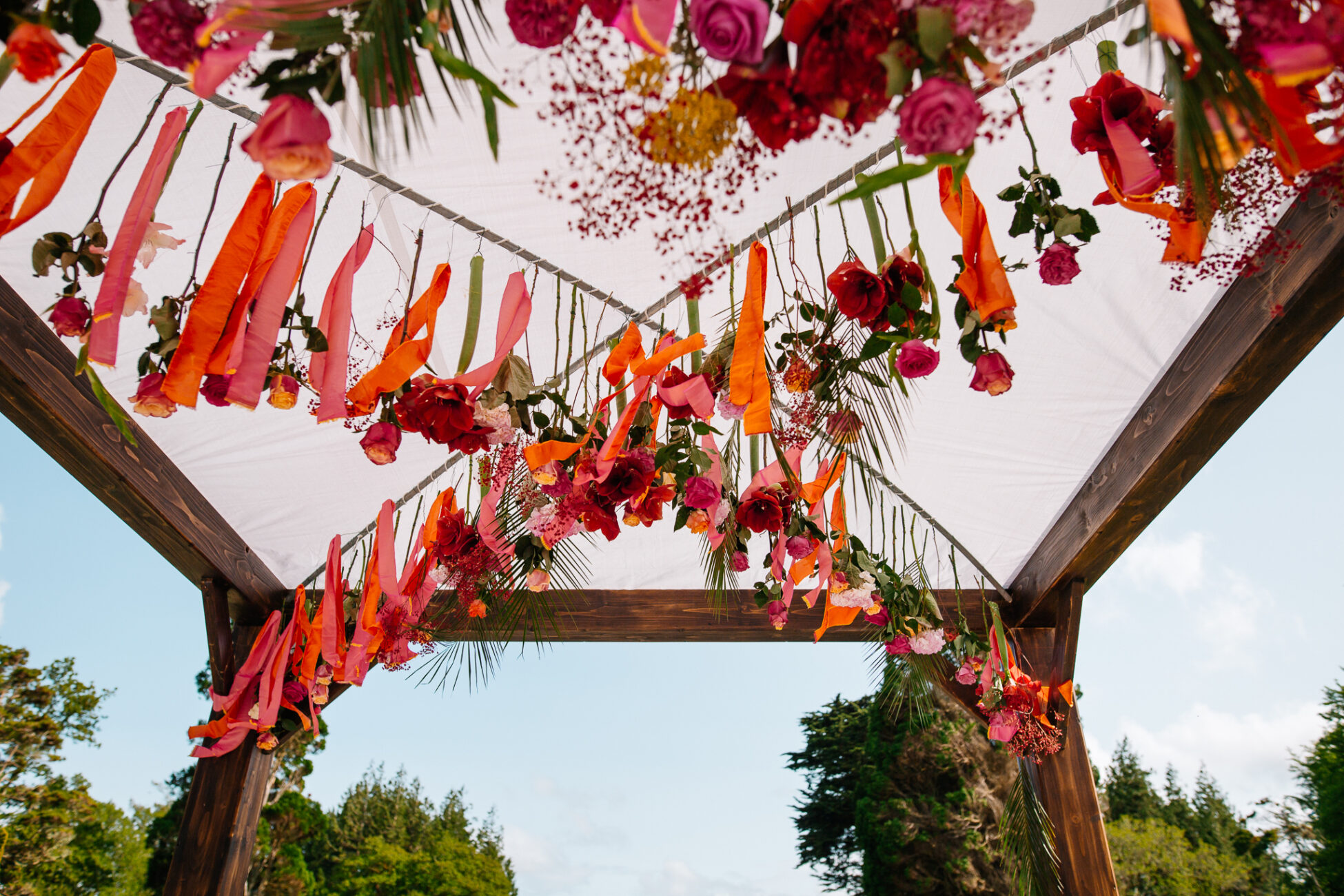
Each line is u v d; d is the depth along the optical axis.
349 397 1.72
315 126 0.90
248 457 2.93
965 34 0.85
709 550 2.84
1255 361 2.22
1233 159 1.05
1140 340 2.57
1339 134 1.02
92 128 1.97
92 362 1.39
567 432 2.14
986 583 3.55
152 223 1.60
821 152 2.06
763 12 0.87
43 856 12.19
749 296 1.73
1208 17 0.92
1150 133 1.31
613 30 1.51
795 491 2.25
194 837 2.94
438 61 0.89
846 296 1.55
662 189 1.09
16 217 1.33
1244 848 18.08
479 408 1.88
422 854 23.47
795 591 3.59
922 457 3.12
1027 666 3.42
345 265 1.83
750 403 1.67
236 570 3.15
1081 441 2.93
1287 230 2.03
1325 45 0.87
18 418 2.33
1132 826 17.95
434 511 2.77
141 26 0.89
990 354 1.60
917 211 2.31
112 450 2.55
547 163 2.11
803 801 15.04
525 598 2.73
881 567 2.88
